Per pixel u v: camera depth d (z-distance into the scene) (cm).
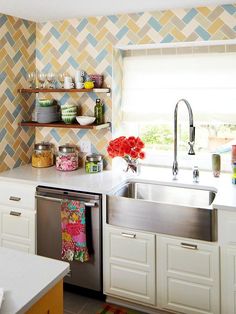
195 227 232
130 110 338
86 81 319
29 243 297
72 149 329
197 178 283
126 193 293
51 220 284
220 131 316
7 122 326
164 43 298
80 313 263
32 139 360
